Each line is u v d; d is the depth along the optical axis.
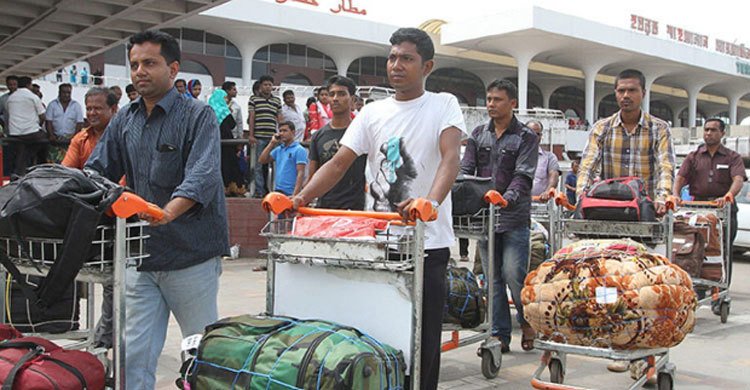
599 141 5.14
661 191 4.71
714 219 6.39
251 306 6.48
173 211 2.77
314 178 3.19
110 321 4.27
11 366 2.44
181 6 10.94
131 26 11.80
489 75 38.75
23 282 2.56
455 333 4.30
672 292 3.45
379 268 2.68
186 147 3.09
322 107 12.97
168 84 3.14
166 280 3.08
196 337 2.73
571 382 4.44
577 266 3.57
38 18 10.98
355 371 2.36
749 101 55.50
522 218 4.86
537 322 3.66
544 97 42.56
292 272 3.00
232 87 11.73
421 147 3.08
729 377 4.62
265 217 9.82
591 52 35.62
